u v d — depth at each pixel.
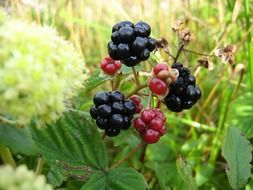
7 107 0.10
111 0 0.25
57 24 0.28
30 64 0.10
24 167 0.10
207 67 0.17
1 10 0.12
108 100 0.15
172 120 0.24
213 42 0.26
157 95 0.14
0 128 0.13
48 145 0.16
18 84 0.10
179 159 0.16
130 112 0.14
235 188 0.17
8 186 0.10
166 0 0.30
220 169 0.22
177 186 0.19
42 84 0.11
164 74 0.14
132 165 0.20
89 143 0.16
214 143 0.22
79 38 0.28
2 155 0.14
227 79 0.23
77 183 0.17
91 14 0.31
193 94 0.15
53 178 0.16
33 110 0.11
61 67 0.11
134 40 0.14
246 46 0.25
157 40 0.16
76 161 0.16
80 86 0.12
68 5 0.27
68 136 0.16
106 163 0.16
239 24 0.25
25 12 0.26
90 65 0.28
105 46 0.29
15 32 0.11
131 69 0.17
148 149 0.21
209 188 0.21
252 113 0.22
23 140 0.13
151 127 0.15
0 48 0.11
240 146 0.17
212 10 0.30
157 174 0.20
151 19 0.28
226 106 0.23
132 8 0.32
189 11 0.27
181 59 0.25
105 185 0.15
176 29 0.16
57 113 0.12
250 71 0.23
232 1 0.24
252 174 0.19
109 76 0.16
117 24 0.15
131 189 0.15
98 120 0.15
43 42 0.11
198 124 0.23
